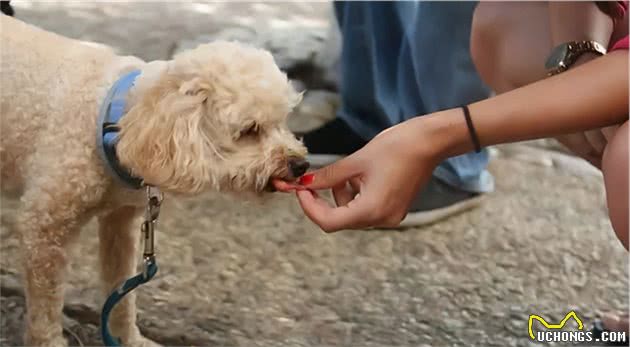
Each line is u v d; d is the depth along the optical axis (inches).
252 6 121.3
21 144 53.7
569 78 43.6
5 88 53.6
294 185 48.4
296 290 69.9
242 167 50.9
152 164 48.5
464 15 82.4
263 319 65.4
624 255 79.8
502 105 43.3
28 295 54.5
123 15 116.0
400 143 43.5
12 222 74.8
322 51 103.9
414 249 78.7
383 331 64.9
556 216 87.8
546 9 62.5
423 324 66.3
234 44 52.8
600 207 91.0
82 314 63.6
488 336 65.0
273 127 52.5
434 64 85.0
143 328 62.8
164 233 77.0
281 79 52.0
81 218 52.9
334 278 72.4
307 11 119.6
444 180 83.9
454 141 43.4
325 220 44.7
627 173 43.8
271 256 75.1
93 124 50.8
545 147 108.7
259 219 82.0
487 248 79.9
